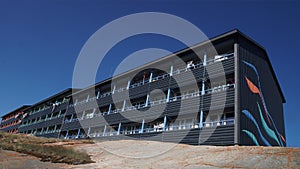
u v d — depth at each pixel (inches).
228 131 759.7
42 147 637.3
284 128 1224.2
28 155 541.3
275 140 1023.6
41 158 531.2
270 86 1083.3
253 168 385.4
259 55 995.9
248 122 799.1
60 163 516.1
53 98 2034.9
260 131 874.1
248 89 851.4
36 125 2100.1
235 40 883.4
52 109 1961.1
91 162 560.7
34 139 906.7
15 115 2758.4
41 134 1943.9
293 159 402.0
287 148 477.1
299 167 366.3
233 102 789.9
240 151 501.7
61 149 645.9
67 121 1681.8
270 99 1058.1
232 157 460.8
